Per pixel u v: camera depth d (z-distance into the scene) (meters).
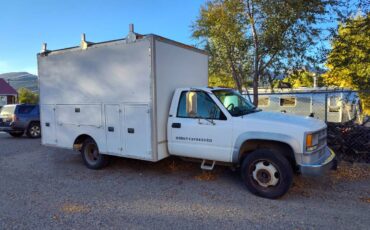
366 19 7.40
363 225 3.58
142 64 5.32
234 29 9.88
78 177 5.90
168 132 5.53
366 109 10.77
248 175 4.72
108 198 4.64
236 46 10.23
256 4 9.16
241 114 5.06
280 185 4.42
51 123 7.05
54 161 7.48
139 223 3.72
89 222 3.75
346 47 7.67
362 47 7.37
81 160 7.56
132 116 5.57
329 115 14.73
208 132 5.05
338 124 7.40
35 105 12.80
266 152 4.50
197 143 5.20
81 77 6.32
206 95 5.22
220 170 6.20
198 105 5.27
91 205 4.34
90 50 6.07
